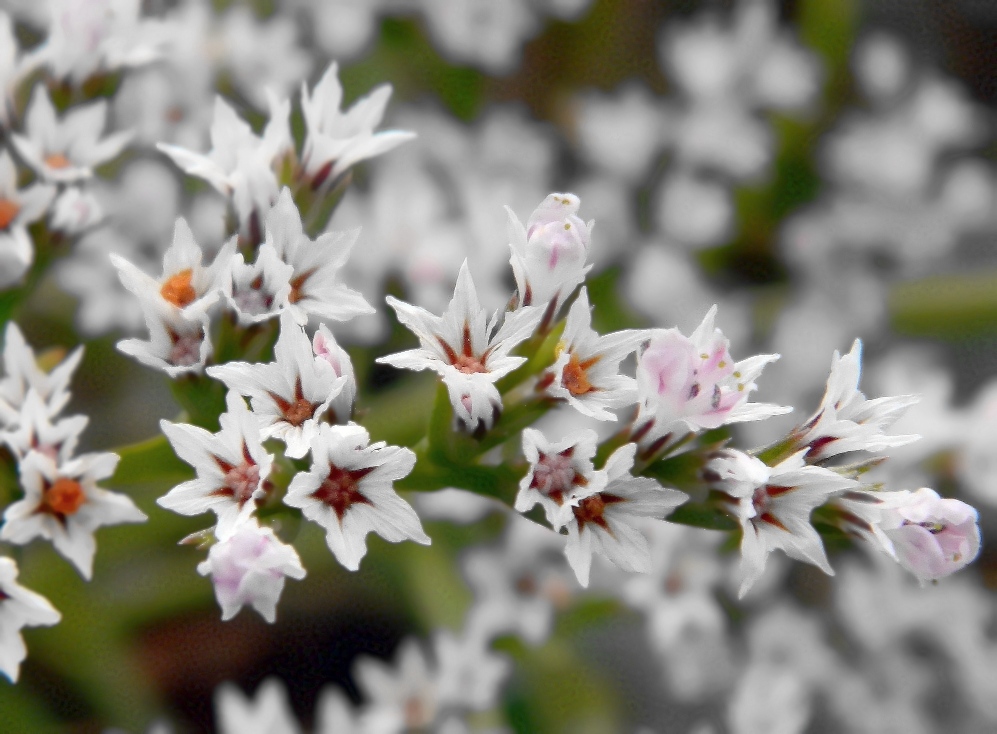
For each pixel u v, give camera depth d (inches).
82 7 5.2
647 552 4.4
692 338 4.4
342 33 6.7
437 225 6.2
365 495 4.4
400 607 6.8
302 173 4.9
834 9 7.1
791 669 6.3
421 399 6.0
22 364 4.7
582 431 4.4
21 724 6.2
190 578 6.3
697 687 6.4
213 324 4.7
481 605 6.2
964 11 8.4
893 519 4.5
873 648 6.3
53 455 4.7
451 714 6.0
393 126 6.9
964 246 7.7
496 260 6.3
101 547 5.8
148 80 6.2
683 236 6.8
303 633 7.0
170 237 6.2
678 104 6.9
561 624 6.2
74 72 5.2
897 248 6.9
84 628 6.2
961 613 6.3
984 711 6.3
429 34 7.1
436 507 6.2
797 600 7.1
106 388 6.8
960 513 4.5
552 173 7.5
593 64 7.6
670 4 7.8
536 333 4.6
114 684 6.2
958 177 7.0
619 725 6.8
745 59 6.8
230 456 4.5
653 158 6.9
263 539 4.3
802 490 4.5
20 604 4.5
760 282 7.0
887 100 7.0
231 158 4.9
